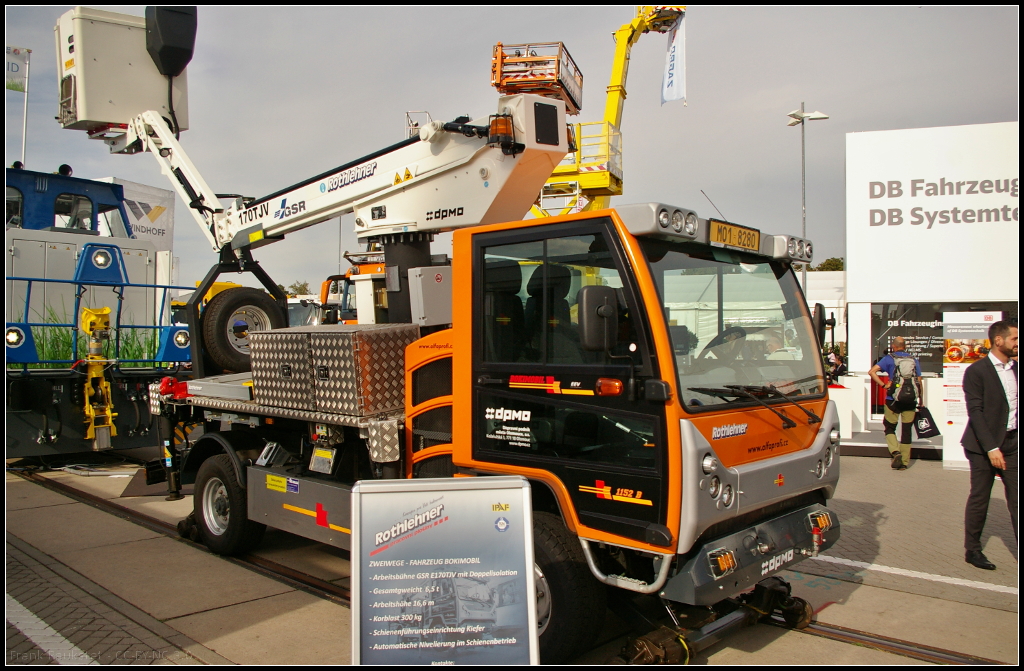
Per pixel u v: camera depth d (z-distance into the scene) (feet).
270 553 20.53
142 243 35.70
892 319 48.37
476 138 17.02
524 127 16.26
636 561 12.41
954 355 32.48
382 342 15.64
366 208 19.56
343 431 16.12
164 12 26.91
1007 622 15.33
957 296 41.42
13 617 15.08
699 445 11.32
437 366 14.92
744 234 13.80
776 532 13.11
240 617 15.38
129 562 19.29
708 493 11.42
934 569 18.80
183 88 28.71
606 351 12.03
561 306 12.64
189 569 18.76
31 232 32.09
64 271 33.06
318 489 16.60
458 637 10.45
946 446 32.76
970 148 40.63
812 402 14.56
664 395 11.20
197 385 21.70
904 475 31.45
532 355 13.03
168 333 32.50
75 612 15.40
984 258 40.81
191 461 21.53
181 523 21.72
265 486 18.26
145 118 26.71
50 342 30.22
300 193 21.38
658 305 11.59
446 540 10.73
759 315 14.10
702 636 13.00
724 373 12.79
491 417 13.53
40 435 29.27
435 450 14.76
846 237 43.27
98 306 33.58
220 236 24.61
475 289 13.79
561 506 12.52
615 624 15.17
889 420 33.22
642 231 11.69
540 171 17.03
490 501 10.87
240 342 24.08
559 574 12.38
